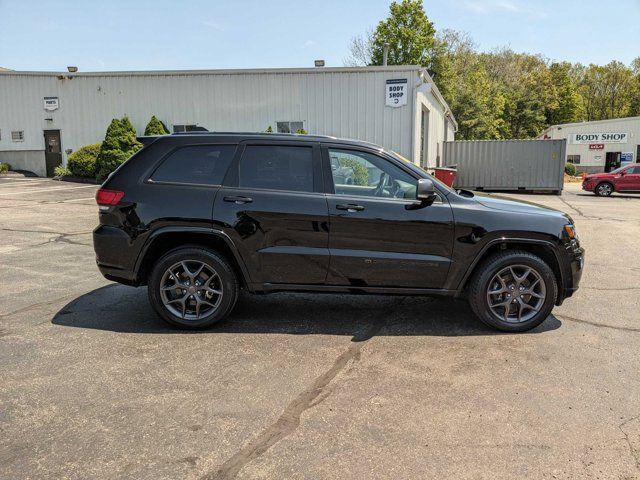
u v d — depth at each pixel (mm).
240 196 4555
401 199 4605
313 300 5637
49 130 23031
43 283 6148
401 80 19703
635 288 6332
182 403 3307
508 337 4551
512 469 2658
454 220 4539
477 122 50219
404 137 19953
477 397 3424
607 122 44406
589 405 3330
